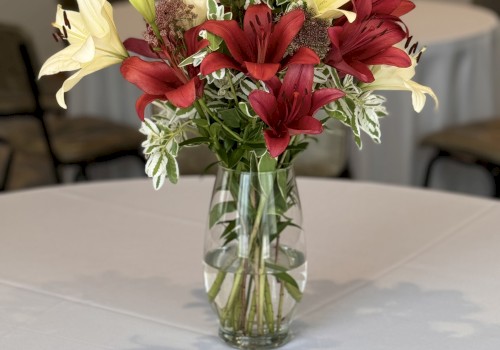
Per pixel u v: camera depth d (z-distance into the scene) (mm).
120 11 3691
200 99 1130
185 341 1290
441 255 1572
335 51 1108
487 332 1296
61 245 1641
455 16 3592
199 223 1746
